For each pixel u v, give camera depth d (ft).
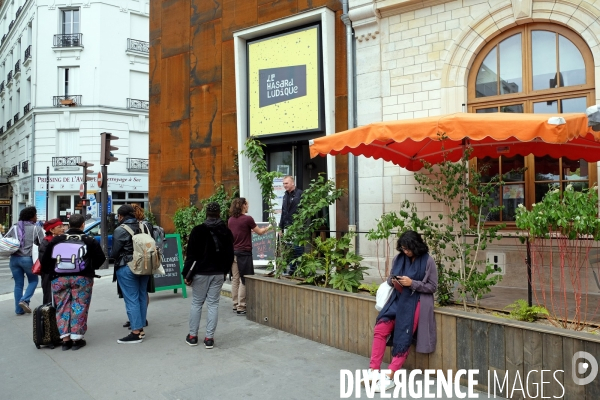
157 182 41.45
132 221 19.15
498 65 24.13
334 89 29.60
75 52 86.84
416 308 13.82
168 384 14.30
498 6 23.57
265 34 33.30
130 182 87.97
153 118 41.93
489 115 15.74
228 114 35.47
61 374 15.33
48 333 18.04
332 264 19.35
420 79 25.81
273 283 20.59
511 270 19.31
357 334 16.76
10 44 108.88
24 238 24.41
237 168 34.68
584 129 15.34
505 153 21.59
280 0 32.24
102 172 40.22
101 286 32.42
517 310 14.56
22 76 96.94
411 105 26.09
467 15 24.43
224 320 22.20
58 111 86.28
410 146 22.04
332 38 29.60
